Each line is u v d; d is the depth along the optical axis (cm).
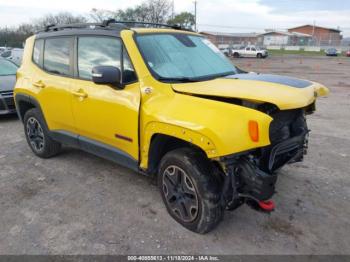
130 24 411
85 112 389
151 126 315
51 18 4378
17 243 305
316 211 358
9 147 561
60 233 319
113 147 379
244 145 263
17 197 389
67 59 418
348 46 6569
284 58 4359
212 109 280
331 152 533
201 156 301
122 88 345
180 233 317
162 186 336
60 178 438
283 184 418
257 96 275
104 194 394
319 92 341
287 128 332
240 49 4641
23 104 514
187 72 353
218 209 297
